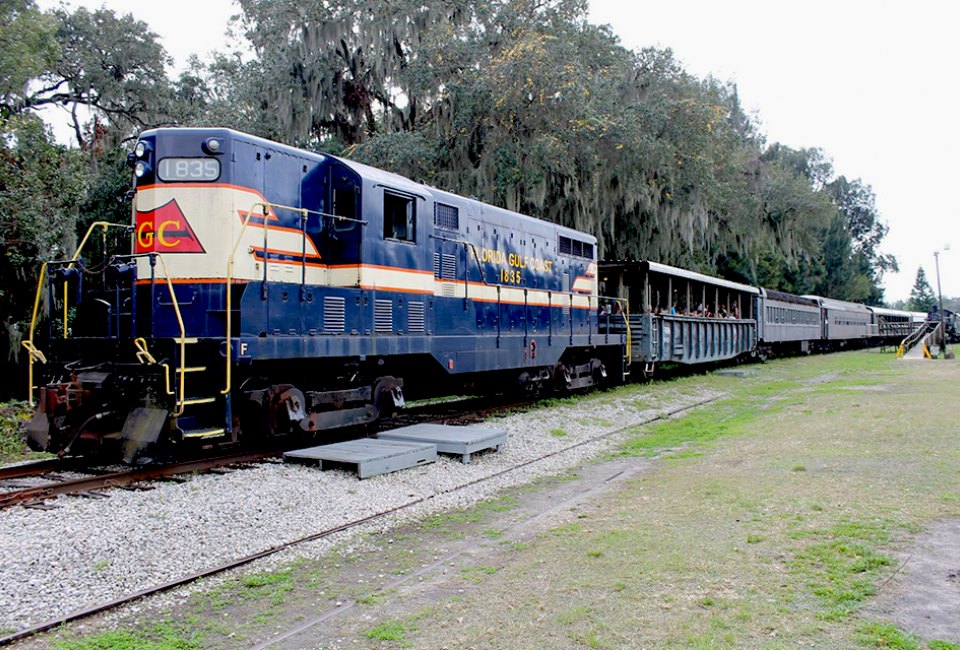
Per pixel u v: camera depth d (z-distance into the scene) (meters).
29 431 8.38
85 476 8.23
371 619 4.68
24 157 16.11
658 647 3.94
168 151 9.02
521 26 23.14
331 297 9.82
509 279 14.59
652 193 25.28
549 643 4.10
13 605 4.80
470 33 23.45
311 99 24.36
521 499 8.05
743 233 32.62
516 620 4.46
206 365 8.47
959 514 6.16
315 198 10.34
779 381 21.92
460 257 12.84
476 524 7.02
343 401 10.35
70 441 8.27
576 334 17.28
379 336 10.60
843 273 59.75
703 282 24.27
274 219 9.62
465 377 14.12
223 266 8.90
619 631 4.18
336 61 25.16
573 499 7.89
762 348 32.03
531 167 21.67
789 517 6.24
